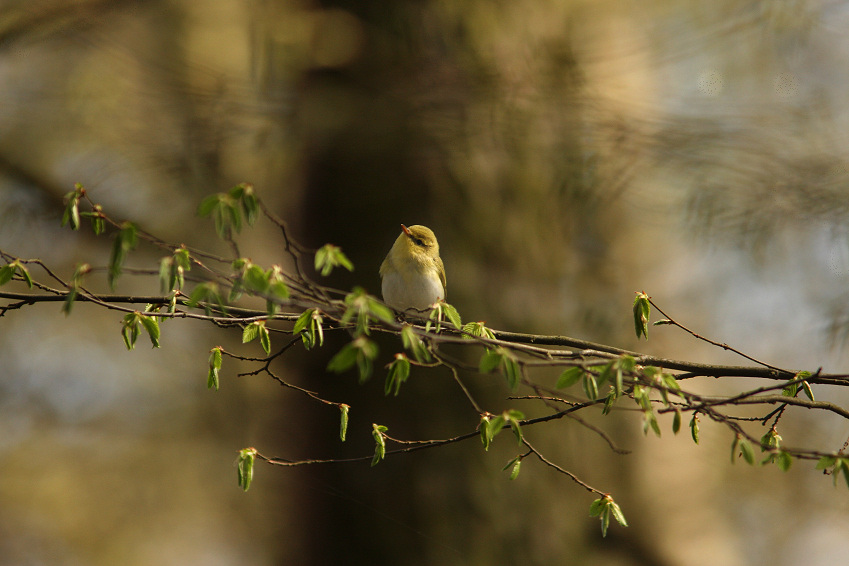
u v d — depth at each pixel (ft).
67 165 43.78
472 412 36.83
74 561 59.93
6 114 38.91
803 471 55.88
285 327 37.86
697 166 33.83
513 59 34.88
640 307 19.38
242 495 59.00
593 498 40.52
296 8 35.81
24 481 59.21
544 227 39.96
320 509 37.06
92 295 18.48
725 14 35.68
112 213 42.11
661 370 15.61
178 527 62.54
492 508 36.29
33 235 44.65
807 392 18.72
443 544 35.35
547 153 34.68
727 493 53.93
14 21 33.94
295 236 39.93
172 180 35.47
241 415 57.93
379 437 18.12
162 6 41.04
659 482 45.21
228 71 39.86
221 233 14.90
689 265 49.47
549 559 37.45
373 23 35.50
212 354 18.99
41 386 59.11
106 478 61.41
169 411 61.21
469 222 37.58
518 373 14.73
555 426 39.40
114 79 37.40
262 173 44.60
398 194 36.86
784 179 34.04
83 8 34.55
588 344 20.47
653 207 36.86
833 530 58.65
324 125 33.37
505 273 38.34
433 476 35.83
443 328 19.34
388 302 32.04
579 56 34.83
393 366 15.87
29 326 55.57
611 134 33.83
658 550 43.16
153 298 19.31
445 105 34.27
